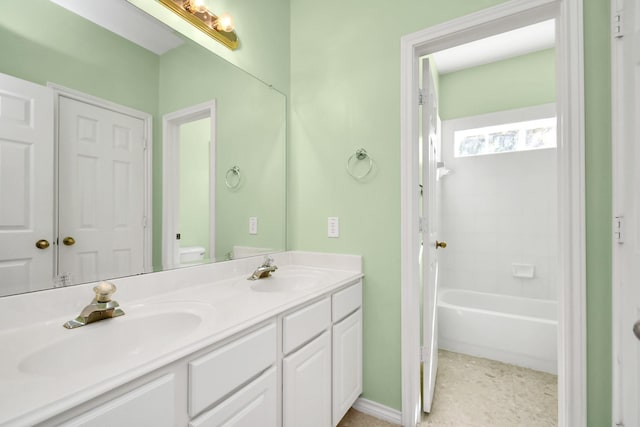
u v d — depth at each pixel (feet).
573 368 3.72
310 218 6.05
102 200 3.42
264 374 3.15
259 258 5.42
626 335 3.24
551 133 8.95
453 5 4.61
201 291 4.02
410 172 4.95
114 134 3.54
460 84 9.98
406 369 4.93
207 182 4.71
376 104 5.30
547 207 8.83
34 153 2.88
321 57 5.94
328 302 4.31
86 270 3.26
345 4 5.67
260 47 5.64
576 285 3.70
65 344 2.48
